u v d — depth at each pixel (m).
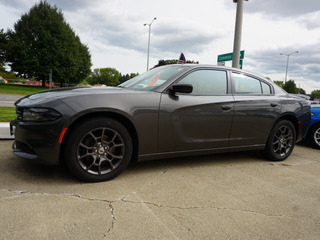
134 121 2.80
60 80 41.66
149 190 2.62
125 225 1.93
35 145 2.48
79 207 2.16
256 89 3.86
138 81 3.51
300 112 4.20
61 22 40.91
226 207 2.35
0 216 1.93
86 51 44.47
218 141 3.41
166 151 3.09
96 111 2.60
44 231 1.79
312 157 4.55
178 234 1.86
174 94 3.07
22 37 39.16
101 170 2.77
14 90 26.78
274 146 4.06
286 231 2.00
